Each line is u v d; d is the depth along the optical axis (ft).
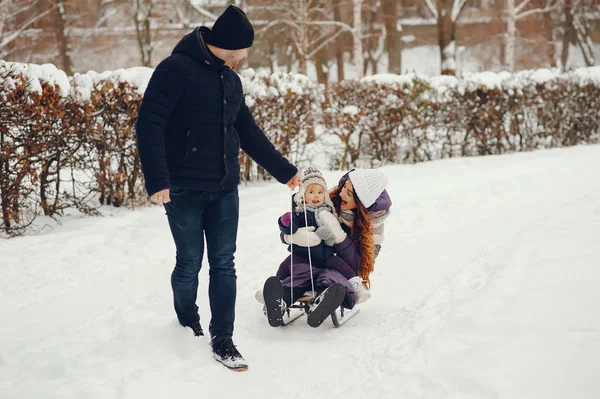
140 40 87.30
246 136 13.07
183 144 11.91
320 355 12.43
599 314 11.41
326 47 84.84
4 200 22.45
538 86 44.14
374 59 102.58
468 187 30.01
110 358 12.14
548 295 12.64
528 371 9.77
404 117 38.58
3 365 12.23
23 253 20.24
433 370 10.42
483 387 9.53
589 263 14.25
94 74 25.99
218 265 12.48
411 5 119.65
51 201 25.76
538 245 16.49
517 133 45.19
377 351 12.26
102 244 21.47
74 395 10.53
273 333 13.89
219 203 12.40
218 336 12.17
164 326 13.39
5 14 72.43
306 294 14.26
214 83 11.96
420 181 32.71
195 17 103.40
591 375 9.41
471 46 111.14
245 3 76.38
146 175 11.32
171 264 19.80
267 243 22.04
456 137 42.91
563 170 33.55
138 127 11.47
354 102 38.11
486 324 11.79
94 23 102.01
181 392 10.74
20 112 22.20
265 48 102.83
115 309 15.71
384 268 18.84
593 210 20.10
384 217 14.78
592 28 113.91
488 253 17.63
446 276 17.43
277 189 31.32
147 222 23.91
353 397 10.32
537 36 101.55
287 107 33.78
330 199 14.97
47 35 90.27
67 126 24.07
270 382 11.27
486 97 41.81
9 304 16.33
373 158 39.37
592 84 47.91
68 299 16.63
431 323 13.07
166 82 11.60
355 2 66.85
